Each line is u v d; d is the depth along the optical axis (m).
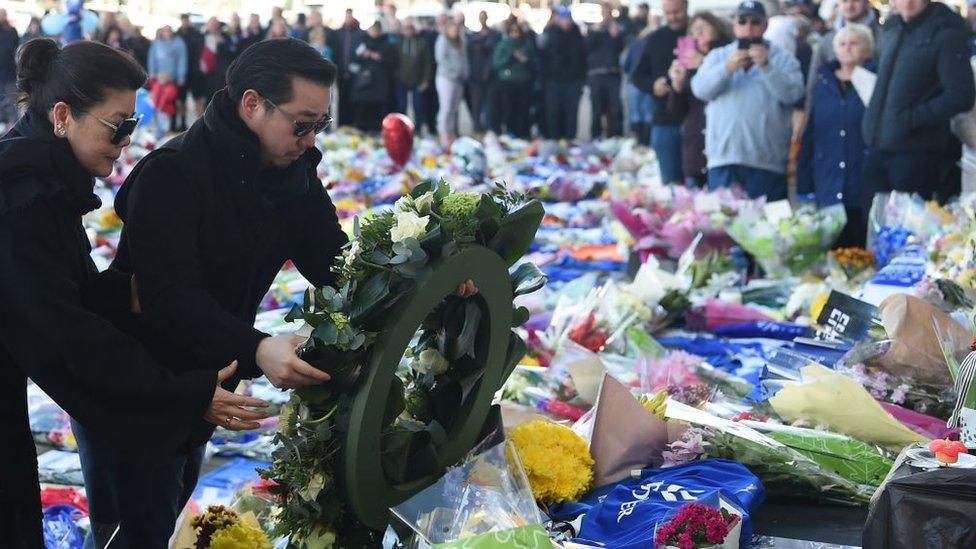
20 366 2.31
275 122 2.38
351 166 11.01
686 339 5.33
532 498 2.33
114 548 2.61
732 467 2.79
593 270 7.58
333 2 21.52
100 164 2.33
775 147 7.56
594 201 10.65
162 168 2.39
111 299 2.48
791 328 5.36
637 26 16.45
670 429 2.91
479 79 17.14
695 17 8.37
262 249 2.55
